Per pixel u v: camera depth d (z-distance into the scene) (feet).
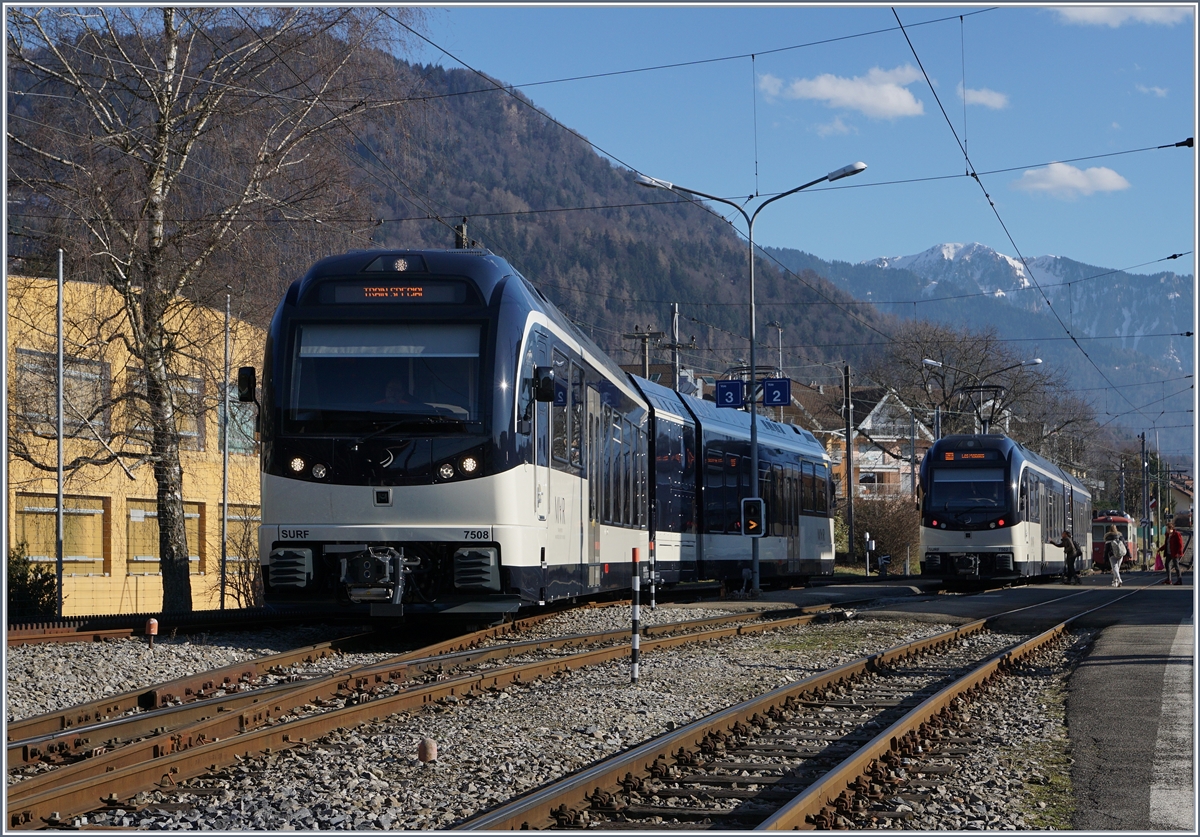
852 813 22.38
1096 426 297.33
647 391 75.92
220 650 45.96
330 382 46.93
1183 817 23.00
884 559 175.22
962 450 113.60
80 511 94.43
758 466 97.50
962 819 22.74
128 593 99.14
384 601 46.09
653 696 37.32
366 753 27.43
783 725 32.78
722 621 65.98
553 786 22.76
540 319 50.34
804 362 552.82
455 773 25.75
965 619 71.82
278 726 27.78
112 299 82.58
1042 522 123.44
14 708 32.32
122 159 77.05
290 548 46.75
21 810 20.85
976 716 35.63
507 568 46.42
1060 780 26.45
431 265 47.93
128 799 22.91
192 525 104.53
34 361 78.23
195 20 77.71
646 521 71.97
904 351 258.57
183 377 80.64
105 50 75.72
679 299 607.78
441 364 46.80
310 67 79.82
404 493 46.14
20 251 76.95
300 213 80.48
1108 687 40.22
